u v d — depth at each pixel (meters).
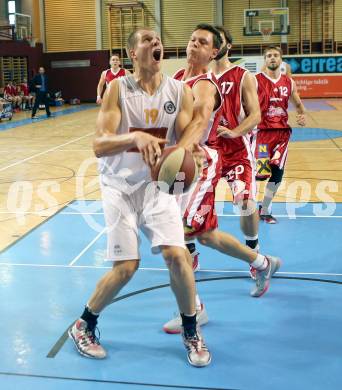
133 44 2.80
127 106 2.85
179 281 2.95
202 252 5.03
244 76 4.13
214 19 24.09
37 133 14.30
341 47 23.88
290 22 23.81
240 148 4.20
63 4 24.98
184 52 24.56
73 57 24.92
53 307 3.79
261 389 2.73
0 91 20.48
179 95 2.90
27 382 2.82
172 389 2.73
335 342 3.25
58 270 4.52
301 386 2.76
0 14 26.17
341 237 5.35
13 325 3.52
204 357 2.98
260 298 3.95
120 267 2.96
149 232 3.00
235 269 4.58
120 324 3.53
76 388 2.76
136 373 2.91
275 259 3.95
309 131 13.70
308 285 4.18
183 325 3.05
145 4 24.38
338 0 23.38
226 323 3.54
